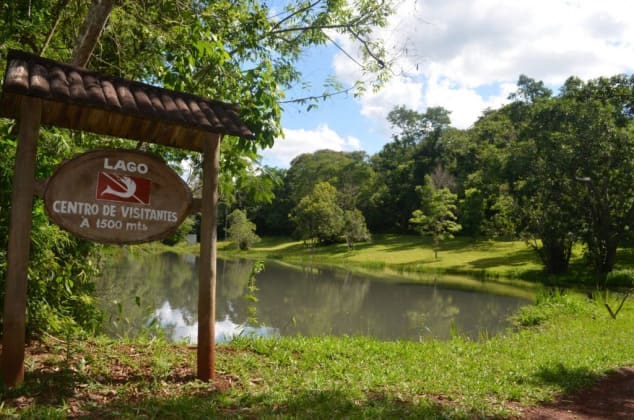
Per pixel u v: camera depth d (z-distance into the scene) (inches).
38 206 225.9
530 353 358.6
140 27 325.1
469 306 843.4
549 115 1350.9
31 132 174.4
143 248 366.6
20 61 177.6
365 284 1152.2
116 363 223.5
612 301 795.4
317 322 673.6
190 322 550.9
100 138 300.5
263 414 175.8
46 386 183.2
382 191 2785.4
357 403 203.0
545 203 1357.0
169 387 198.1
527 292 1038.4
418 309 806.5
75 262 281.1
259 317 685.9
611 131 1270.9
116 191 195.5
